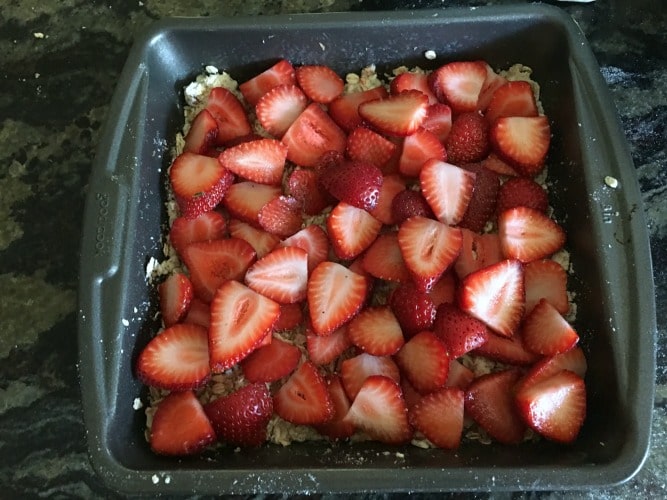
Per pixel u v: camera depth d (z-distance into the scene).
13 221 0.41
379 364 0.35
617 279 0.33
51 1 0.45
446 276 0.37
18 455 0.37
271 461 0.32
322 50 0.39
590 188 0.34
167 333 0.35
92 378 0.32
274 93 0.39
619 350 0.32
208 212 0.38
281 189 0.39
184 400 0.34
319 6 0.43
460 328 0.34
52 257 0.41
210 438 0.33
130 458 0.32
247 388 0.34
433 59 0.40
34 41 0.44
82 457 0.37
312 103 0.40
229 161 0.38
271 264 0.36
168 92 0.39
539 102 0.39
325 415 0.34
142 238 0.36
